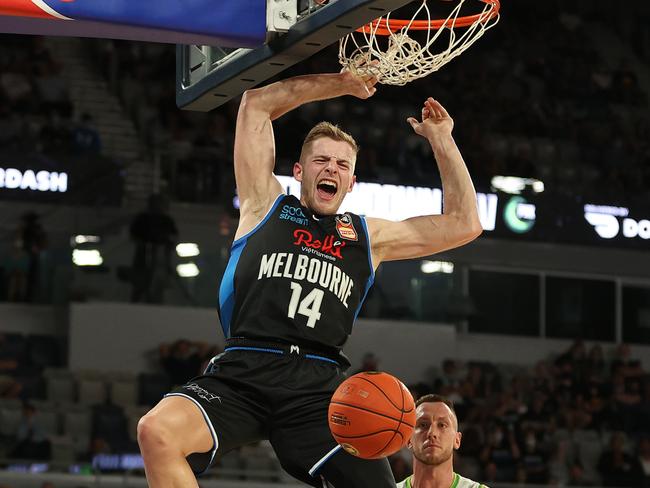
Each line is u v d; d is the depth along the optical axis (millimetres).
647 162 28750
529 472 20781
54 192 21797
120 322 22156
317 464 5426
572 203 24625
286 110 6117
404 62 6223
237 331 5578
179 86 6949
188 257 22469
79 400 21156
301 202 5895
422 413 7957
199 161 22422
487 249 24750
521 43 31797
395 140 25984
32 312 21891
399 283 24375
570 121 29391
